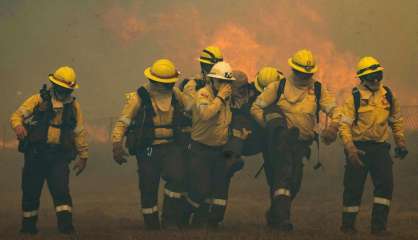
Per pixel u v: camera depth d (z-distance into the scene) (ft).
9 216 47.91
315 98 35.58
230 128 35.99
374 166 33.58
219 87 34.99
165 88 34.88
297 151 35.50
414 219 41.24
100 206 55.06
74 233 33.45
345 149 33.50
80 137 34.76
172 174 35.14
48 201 61.93
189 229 34.96
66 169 34.42
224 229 35.42
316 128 36.09
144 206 35.37
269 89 35.73
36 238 32.55
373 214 33.58
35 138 33.81
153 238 31.55
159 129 35.06
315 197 57.16
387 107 33.58
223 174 35.53
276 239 31.50
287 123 35.50
